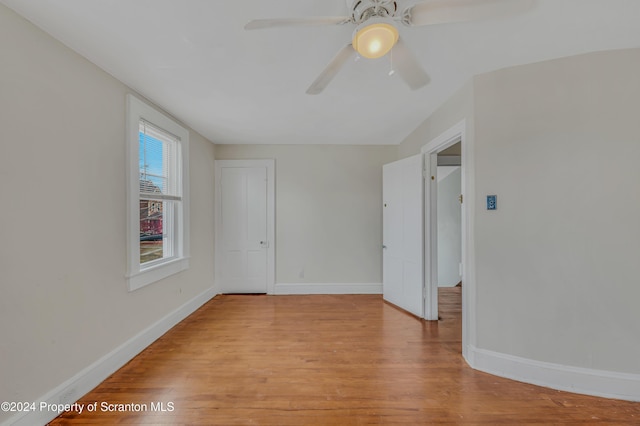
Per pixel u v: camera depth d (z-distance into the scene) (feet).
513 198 6.33
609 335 5.70
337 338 8.46
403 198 10.98
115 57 5.82
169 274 8.91
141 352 7.52
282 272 13.14
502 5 3.53
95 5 4.33
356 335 8.67
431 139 9.26
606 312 5.71
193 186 10.82
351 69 6.32
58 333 5.22
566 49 5.63
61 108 5.32
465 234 7.14
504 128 6.40
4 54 4.39
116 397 5.67
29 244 4.74
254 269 13.10
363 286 13.19
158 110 8.42
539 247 6.14
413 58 4.53
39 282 4.89
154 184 8.69
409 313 10.61
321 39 5.22
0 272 4.33
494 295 6.54
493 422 5.04
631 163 5.58
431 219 9.98
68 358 5.41
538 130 6.12
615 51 5.65
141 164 8.04
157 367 6.79
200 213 11.45
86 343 5.82
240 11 4.48
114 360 6.56
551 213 6.04
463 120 7.09
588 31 5.05
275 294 13.03
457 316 10.36
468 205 6.96
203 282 11.71
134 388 5.96
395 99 8.00
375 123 10.13
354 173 13.24
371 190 13.26
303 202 13.16
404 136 11.89
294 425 4.95
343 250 13.23
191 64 6.11
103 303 6.29
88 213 5.90
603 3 4.33
